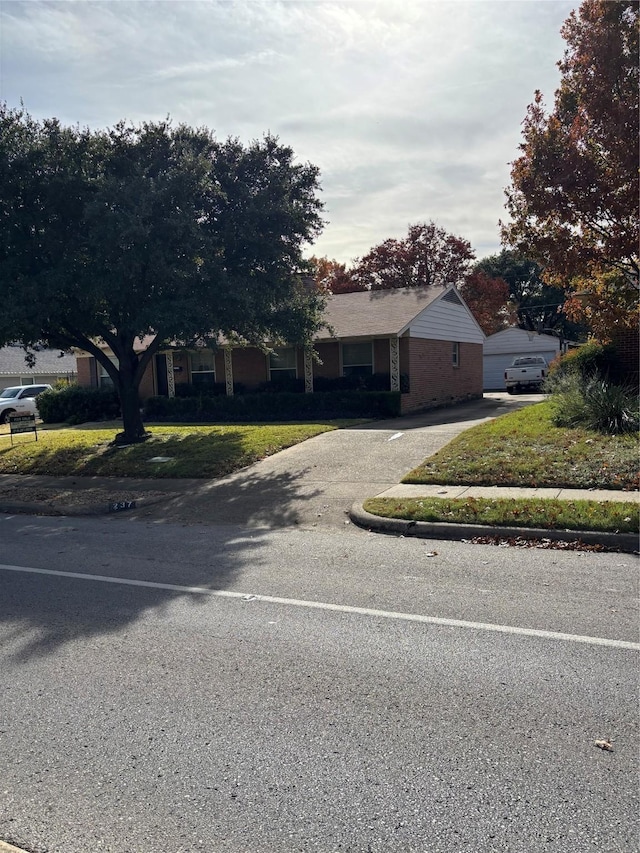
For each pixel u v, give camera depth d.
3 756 3.45
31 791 3.14
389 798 2.99
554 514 7.82
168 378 25.36
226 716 3.78
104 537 8.80
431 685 4.08
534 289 59.75
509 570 6.50
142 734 3.62
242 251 15.27
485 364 43.62
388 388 21.98
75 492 12.04
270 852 2.69
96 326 15.40
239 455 13.76
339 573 6.58
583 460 10.38
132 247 12.78
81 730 3.68
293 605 5.64
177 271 12.95
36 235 13.47
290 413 22.09
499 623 5.08
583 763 3.21
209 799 3.03
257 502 10.41
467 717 3.68
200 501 10.80
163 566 7.11
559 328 59.56
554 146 11.67
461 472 10.60
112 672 4.41
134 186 12.70
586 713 3.69
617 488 9.16
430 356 24.28
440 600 5.66
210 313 13.72
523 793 2.99
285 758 3.34
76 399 25.20
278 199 15.06
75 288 13.09
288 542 8.05
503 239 13.24
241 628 5.13
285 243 15.55
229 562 7.18
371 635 4.91
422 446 13.37
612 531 7.32
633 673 4.16
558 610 5.32
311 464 12.76
